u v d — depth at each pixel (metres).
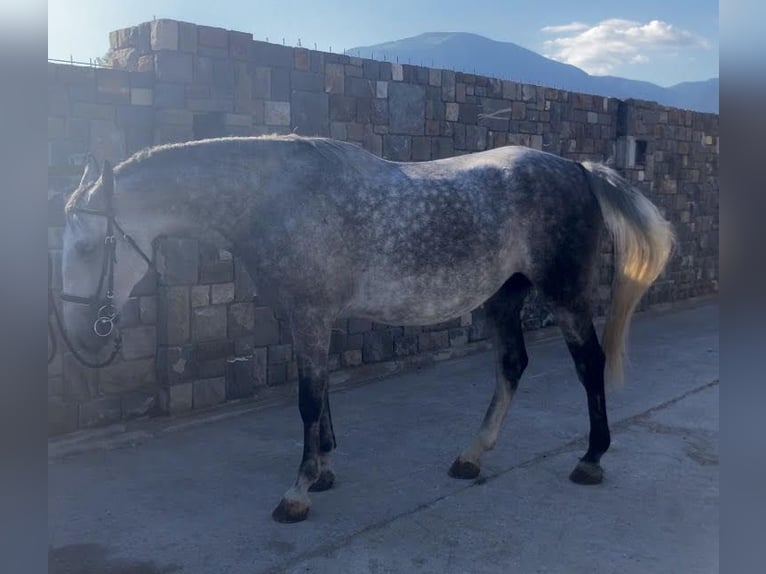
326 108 6.12
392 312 3.88
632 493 4.04
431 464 4.51
